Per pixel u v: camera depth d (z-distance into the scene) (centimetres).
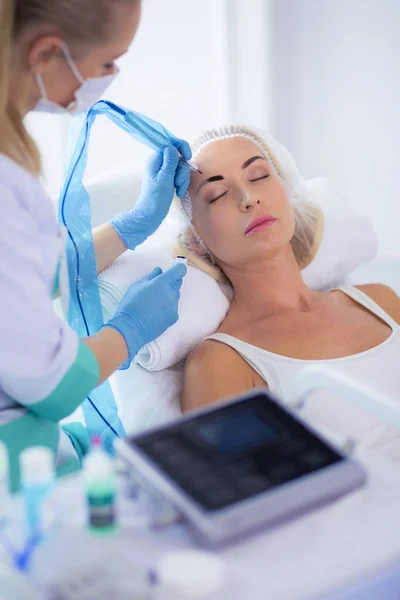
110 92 250
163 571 83
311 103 263
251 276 172
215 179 167
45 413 130
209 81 254
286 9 254
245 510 85
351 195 269
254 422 96
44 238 130
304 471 90
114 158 247
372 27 252
